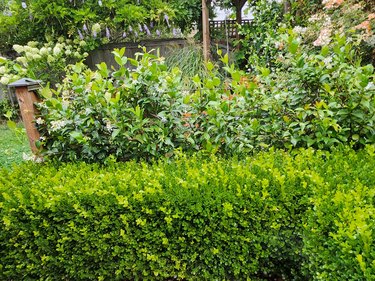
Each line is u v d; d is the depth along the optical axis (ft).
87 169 6.49
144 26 19.49
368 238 3.45
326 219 4.13
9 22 19.29
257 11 18.35
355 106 6.35
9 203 5.61
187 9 20.85
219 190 5.21
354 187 4.76
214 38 21.24
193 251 5.38
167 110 7.05
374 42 9.50
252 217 5.03
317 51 11.09
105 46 19.69
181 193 5.20
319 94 6.87
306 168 5.48
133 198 5.27
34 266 5.81
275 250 5.10
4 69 14.97
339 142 6.29
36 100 7.34
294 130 6.64
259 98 7.09
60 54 17.71
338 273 3.63
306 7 14.67
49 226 5.60
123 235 5.39
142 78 6.98
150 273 5.68
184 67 16.93
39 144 7.14
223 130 6.88
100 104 6.97
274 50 14.74
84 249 5.56
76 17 18.63
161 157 6.78
